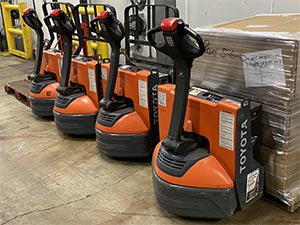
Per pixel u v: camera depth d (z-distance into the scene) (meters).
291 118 1.78
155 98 2.40
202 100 1.78
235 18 3.08
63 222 1.96
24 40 6.22
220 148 1.76
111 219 1.97
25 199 2.20
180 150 1.80
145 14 3.88
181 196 1.80
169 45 1.61
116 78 2.47
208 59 2.07
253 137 1.83
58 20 2.71
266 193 2.03
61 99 2.96
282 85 1.74
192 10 3.45
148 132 2.46
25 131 3.27
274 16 2.34
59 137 3.10
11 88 4.30
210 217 1.83
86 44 3.73
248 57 1.85
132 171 2.48
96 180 2.38
